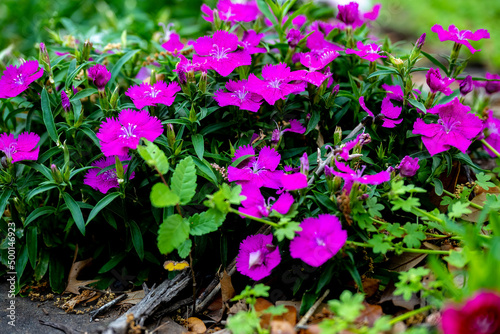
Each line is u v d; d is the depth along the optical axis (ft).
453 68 2.04
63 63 2.11
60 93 1.96
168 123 1.88
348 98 2.01
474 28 3.69
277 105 1.95
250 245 1.83
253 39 2.05
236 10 2.05
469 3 4.15
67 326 1.84
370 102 2.03
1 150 1.86
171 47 2.10
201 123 2.01
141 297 1.91
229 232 1.94
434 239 1.90
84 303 1.92
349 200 1.77
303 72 1.91
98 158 1.97
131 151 1.86
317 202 1.82
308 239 1.75
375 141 1.98
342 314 1.65
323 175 1.87
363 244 1.78
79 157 1.99
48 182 1.85
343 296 1.68
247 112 2.00
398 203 1.78
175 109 1.97
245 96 1.93
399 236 1.79
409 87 1.93
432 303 1.74
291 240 1.82
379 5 2.11
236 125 1.98
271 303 1.84
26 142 1.88
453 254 1.73
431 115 1.94
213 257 1.98
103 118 1.97
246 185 1.85
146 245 1.98
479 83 2.06
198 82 1.99
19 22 2.98
